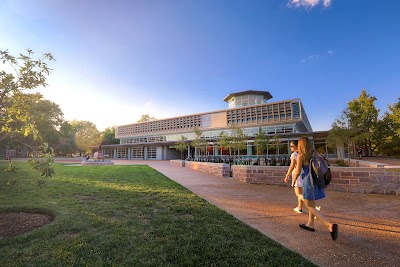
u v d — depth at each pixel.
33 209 4.95
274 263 2.68
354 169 7.13
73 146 52.75
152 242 3.24
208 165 14.08
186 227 3.85
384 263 2.70
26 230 3.79
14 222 4.19
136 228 3.79
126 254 2.88
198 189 7.90
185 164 20.59
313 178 3.74
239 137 25.89
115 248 3.04
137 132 61.38
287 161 20.11
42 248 3.00
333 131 18.88
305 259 2.78
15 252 2.89
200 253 2.93
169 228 3.80
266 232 3.72
